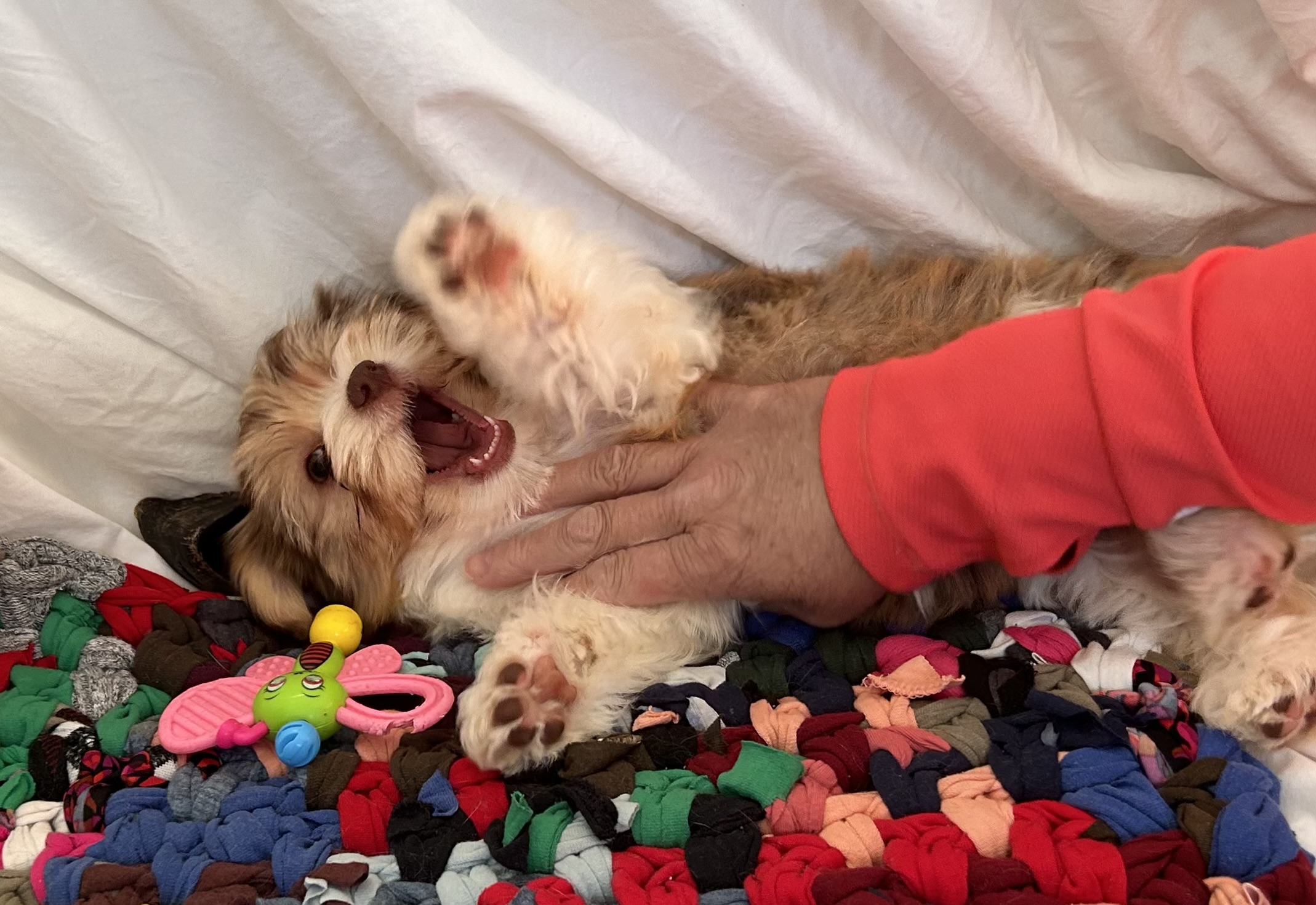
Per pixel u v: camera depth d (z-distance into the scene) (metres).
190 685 0.44
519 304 0.45
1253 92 0.45
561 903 0.31
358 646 0.50
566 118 0.44
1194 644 0.44
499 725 0.38
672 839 0.34
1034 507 0.37
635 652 0.46
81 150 0.44
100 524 0.50
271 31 0.43
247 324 0.50
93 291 0.48
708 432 0.46
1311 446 0.33
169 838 0.36
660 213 0.49
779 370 0.49
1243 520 0.40
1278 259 0.34
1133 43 0.43
